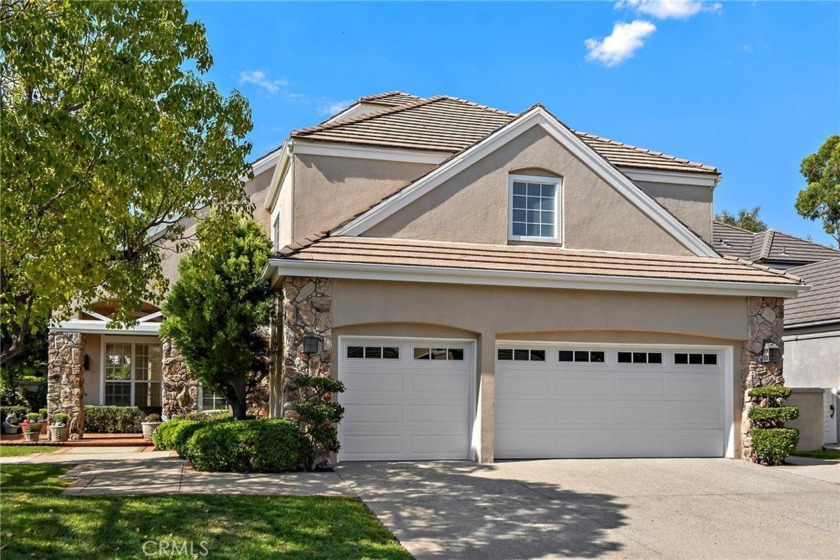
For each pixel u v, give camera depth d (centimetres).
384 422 1449
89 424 2191
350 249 1431
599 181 1683
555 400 1546
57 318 1245
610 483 1286
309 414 1302
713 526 1029
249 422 1321
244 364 1633
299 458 1320
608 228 1675
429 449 1468
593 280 1502
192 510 946
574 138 1667
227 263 1627
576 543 924
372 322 1407
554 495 1173
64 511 912
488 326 1472
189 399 1938
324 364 1373
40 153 920
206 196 1266
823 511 1134
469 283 1453
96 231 1004
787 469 1492
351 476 1266
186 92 1166
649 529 1000
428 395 1477
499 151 1627
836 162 3697
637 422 1588
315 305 1380
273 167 2227
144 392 2353
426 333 1459
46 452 1694
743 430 1606
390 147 1733
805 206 3856
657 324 1570
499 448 1504
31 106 941
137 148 1010
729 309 1616
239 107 1260
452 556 851
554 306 1514
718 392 1639
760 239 3039
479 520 1006
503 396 1520
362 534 898
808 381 2258
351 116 2266
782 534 1000
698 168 1989
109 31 1008
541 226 1659
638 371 1599
